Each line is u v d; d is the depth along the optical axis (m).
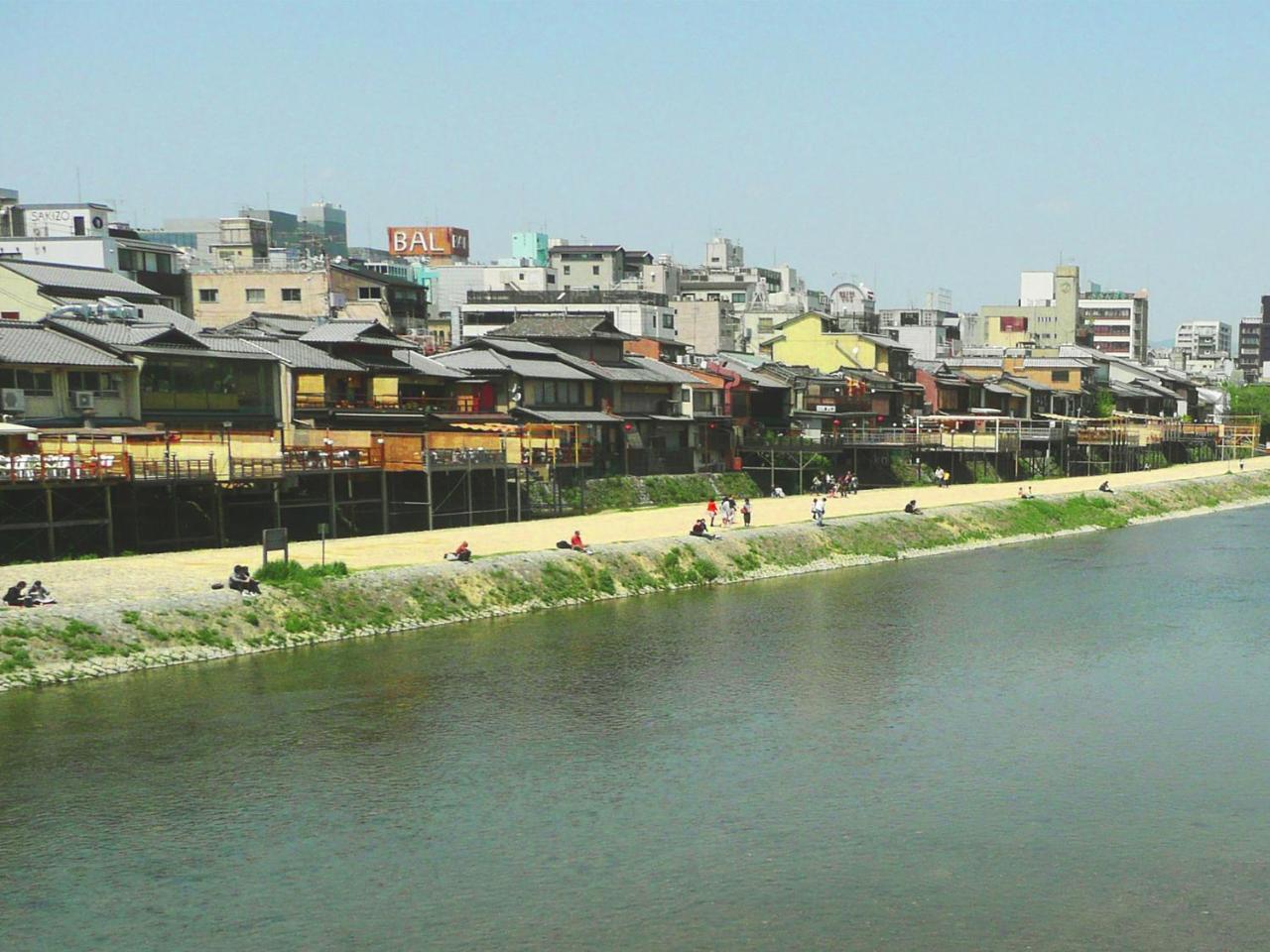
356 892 26.88
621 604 56.44
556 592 55.50
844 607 57.19
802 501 88.81
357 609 48.28
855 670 45.44
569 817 31.02
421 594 50.72
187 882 27.20
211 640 43.31
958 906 26.34
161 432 55.97
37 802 31.12
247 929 25.22
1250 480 118.81
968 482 106.88
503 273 143.25
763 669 45.34
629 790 32.88
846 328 141.62
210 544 56.06
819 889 27.16
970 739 37.56
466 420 76.00
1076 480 110.75
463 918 25.77
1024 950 24.52
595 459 83.12
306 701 39.41
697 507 83.69
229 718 37.50
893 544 74.44
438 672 43.34
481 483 71.19
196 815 30.64
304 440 62.22
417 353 80.75
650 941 24.84
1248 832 30.33
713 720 39.12
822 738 37.50
